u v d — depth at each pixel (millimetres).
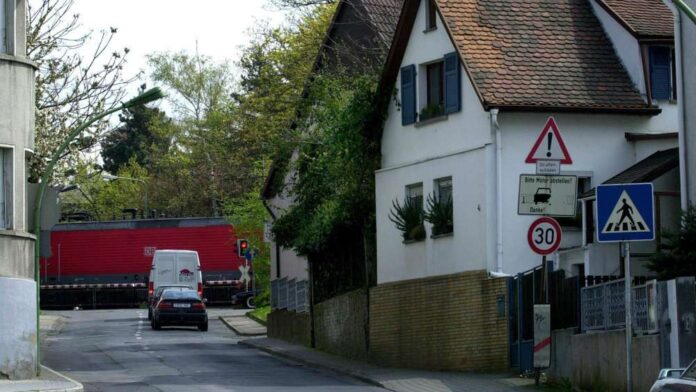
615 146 31609
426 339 32250
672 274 23719
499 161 30438
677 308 19891
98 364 34500
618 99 31422
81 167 36562
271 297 49938
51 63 34750
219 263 80312
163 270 68062
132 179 96562
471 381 27125
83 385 27125
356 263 38406
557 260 30656
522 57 31719
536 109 30562
